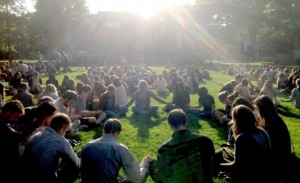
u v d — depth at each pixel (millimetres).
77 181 6895
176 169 4840
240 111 5484
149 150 9336
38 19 79062
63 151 5297
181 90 14648
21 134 5918
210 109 13891
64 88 20281
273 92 15844
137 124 12711
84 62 48219
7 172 5516
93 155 5125
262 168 5195
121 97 14883
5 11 51000
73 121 11391
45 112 6211
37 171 5105
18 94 11484
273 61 75188
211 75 38906
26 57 78625
